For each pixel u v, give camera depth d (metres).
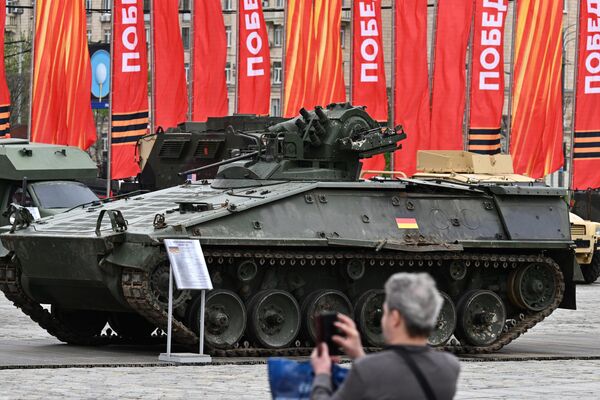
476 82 97.56
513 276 53.88
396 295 20.12
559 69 101.06
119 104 94.75
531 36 100.25
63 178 82.00
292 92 98.00
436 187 52.56
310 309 49.50
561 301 54.66
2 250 55.19
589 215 112.38
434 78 97.31
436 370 19.91
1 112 96.12
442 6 97.00
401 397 19.72
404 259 51.06
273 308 48.91
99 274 47.22
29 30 188.50
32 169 80.50
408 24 96.69
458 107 97.06
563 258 55.28
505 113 173.00
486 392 38.72
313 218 49.28
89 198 82.00
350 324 20.58
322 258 49.47
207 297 47.44
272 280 49.72
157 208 50.00
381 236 50.22
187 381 39.88
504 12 97.44
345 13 180.88
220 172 52.72
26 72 179.25
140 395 36.50
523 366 46.53
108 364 43.62
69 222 50.25
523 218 53.69
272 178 51.66
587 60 101.62
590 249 92.81
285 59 97.94
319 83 98.38
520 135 100.44
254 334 48.38
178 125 91.94
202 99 95.94
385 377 19.78
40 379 39.53
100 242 46.44
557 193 54.72
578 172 101.88
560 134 102.38
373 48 97.12
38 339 54.53
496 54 97.44
